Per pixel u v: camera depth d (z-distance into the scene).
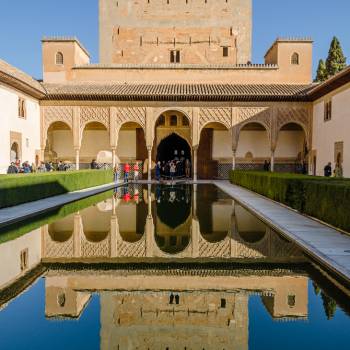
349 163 16.16
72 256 5.97
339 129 17.34
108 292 4.45
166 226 8.55
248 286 4.66
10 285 4.66
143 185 20.34
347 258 5.24
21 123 19.22
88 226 8.49
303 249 6.12
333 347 3.26
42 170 20.44
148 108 21.94
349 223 6.78
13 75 17.00
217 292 4.47
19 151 18.98
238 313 3.90
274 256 5.91
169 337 3.47
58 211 10.59
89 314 3.87
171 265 5.50
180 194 15.52
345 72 15.34
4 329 3.57
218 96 21.50
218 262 5.65
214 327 3.66
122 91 21.70
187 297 4.31
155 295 4.38
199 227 8.42
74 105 21.94
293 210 10.07
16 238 7.19
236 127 21.94
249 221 9.19
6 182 10.14
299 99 21.56
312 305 4.12
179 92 21.53
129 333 3.50
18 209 9.85
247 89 22.31
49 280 4.85
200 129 22.05
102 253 6.16
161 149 29.34
